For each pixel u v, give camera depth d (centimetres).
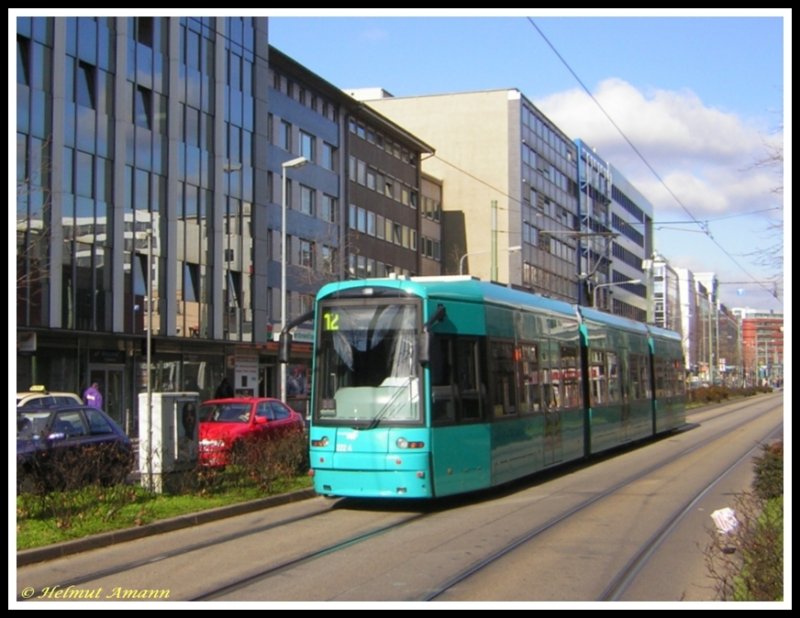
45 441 1297
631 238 11312
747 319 14012
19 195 2509
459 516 1340
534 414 1731
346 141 5281
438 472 1362
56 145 3052
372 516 1352
